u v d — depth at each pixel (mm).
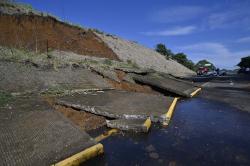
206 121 7289
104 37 27453
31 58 10219
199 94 13633
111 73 13305
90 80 11070
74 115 6949
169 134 5977
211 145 5297
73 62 12375
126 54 26688
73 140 4641
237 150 5031
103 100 8242
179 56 61625
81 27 23719
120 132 6035
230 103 10398
